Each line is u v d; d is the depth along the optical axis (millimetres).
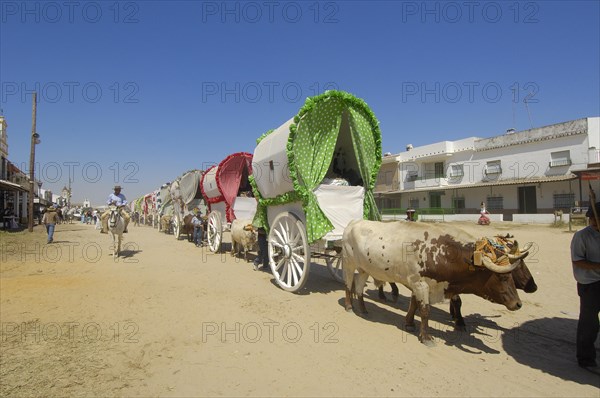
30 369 4215
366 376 4180
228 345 5016
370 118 7848
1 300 6969
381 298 7418
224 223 13742
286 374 4207
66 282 8516
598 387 3982
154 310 6512
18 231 22500
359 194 7906
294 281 7863
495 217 28688
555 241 15695
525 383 4051
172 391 3801
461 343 5176
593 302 4309
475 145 31953
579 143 25625
